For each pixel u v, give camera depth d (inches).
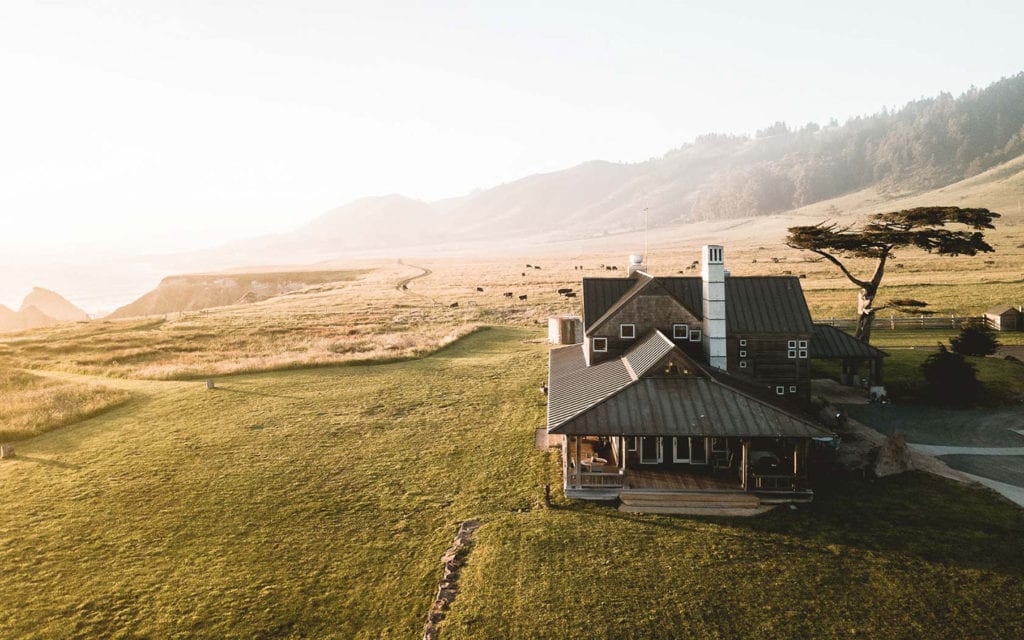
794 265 4315.9
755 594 761.0
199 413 1517.0
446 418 1449.3
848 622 711.1
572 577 800.9
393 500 1045.2
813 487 1037.8
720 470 1092.5
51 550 898.1
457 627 716.7
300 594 799.1
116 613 759.1
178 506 1027.3
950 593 755.4
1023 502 976.9
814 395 1552.7
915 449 1208.8
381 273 6328.7
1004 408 1432.1
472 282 4790.8
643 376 1072.8
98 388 1723.7
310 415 1491.1
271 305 3927.2
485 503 1024.2
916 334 2239.2
